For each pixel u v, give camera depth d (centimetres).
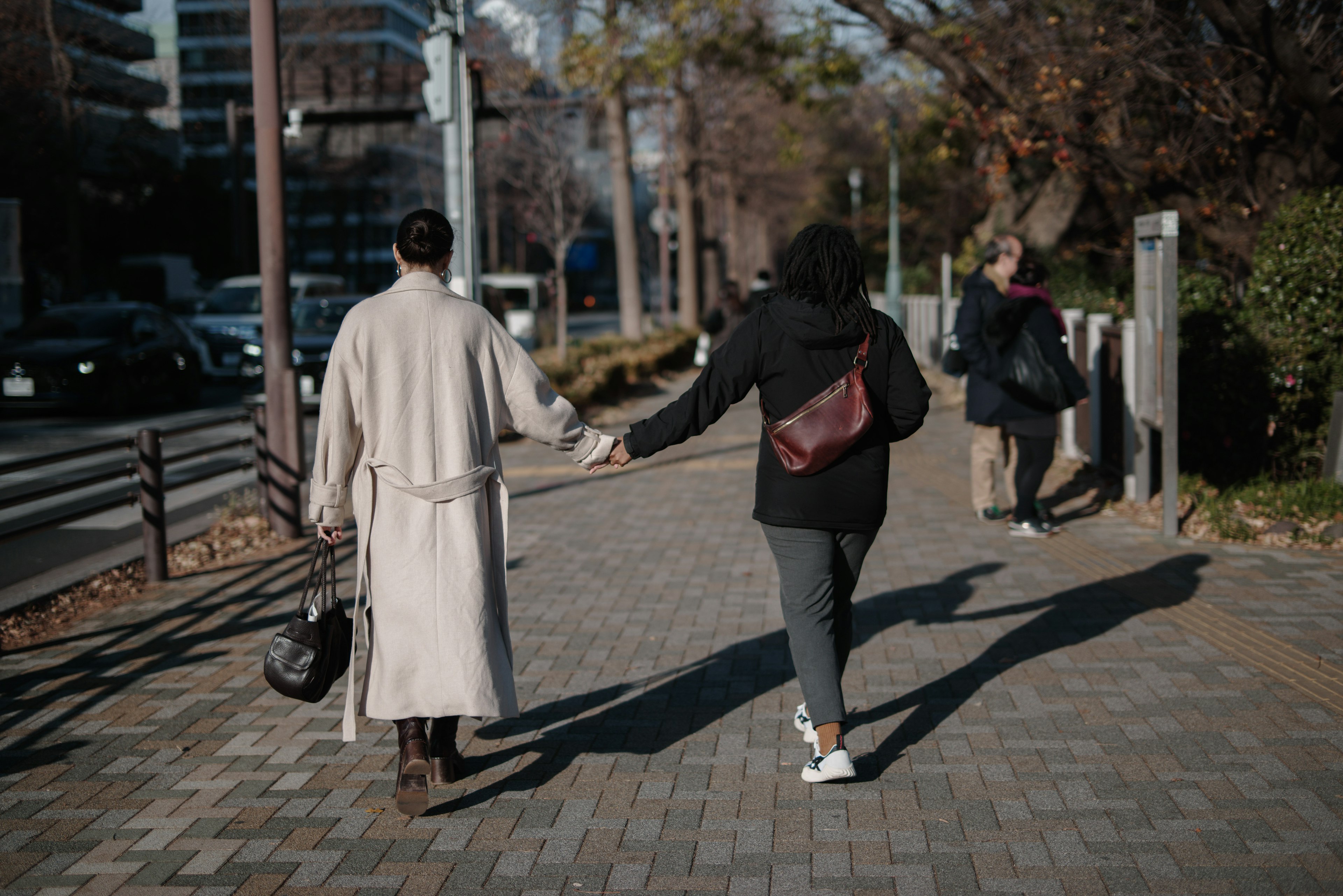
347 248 8419
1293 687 437
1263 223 1072
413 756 335
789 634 361
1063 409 689
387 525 342
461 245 1098
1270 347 751
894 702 438
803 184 4303
